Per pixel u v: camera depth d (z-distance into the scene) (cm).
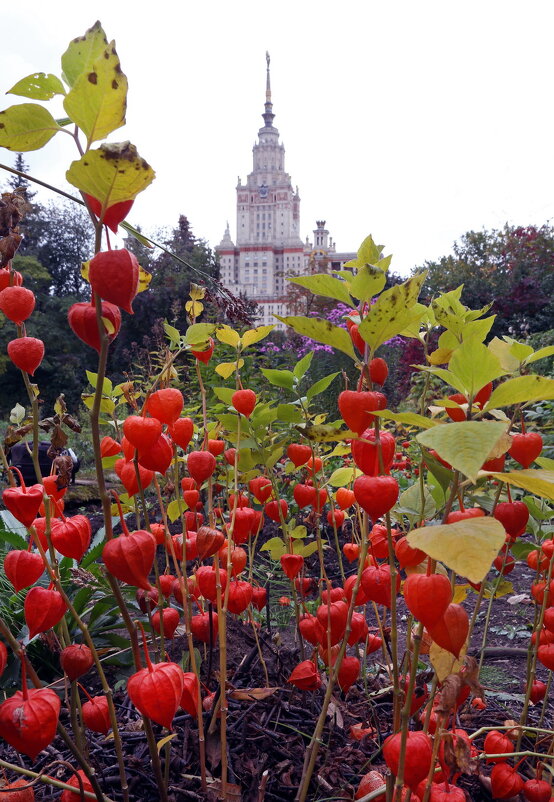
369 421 104
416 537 80
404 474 490
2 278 126
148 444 119
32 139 95
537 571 178
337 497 206
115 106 84
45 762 172
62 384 2098
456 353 95
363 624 158
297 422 201
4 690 228
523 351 125
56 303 2244
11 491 110
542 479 86
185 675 134
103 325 90
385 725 192
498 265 1728
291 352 1015
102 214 86
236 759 167
